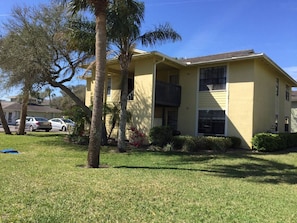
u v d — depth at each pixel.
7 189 5.97
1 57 14.77
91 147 9.41
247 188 7.06
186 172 8.96
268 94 18.70
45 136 21.11
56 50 15.71
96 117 9.49
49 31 15.34
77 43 14.20
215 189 6.76
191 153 13.87
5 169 8.24
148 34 14.19
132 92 18.16
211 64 17.67
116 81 21.38
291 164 11.38
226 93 17.16
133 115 17.28
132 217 4.62
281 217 4.91
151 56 16.42
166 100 17.81
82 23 14.06
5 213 4.54
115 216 4.64
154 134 15.43
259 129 17.08
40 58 14.89
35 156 11.46
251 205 5.57
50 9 15.48
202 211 5.06
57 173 7.93
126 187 6.54
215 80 17.72
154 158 11.99
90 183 6.79
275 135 15.91
